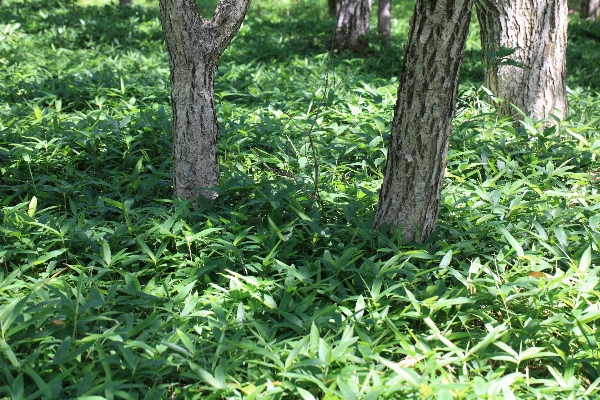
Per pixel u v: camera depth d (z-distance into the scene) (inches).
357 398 96.3
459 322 125.2
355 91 284.5
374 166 202.2
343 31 395.9
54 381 96.2
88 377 97.0
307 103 261.9
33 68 320.8
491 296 123.9
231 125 227.6
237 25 157.4
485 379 107.3
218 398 101.6
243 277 125.0
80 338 111.7
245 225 154.6
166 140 202.7
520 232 150.9
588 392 103.5
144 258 134.6
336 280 129.9
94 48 385.4
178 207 147.0
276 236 147.3
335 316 118.6
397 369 100.1
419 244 143.0
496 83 240.4
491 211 159.0
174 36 153.0
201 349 108.2
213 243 144.7
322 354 104.3
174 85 159.0
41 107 269.3
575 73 385.7
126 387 98.3
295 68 339.0
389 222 147.3
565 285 130.1
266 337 113.3
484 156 194.4
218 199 160.9
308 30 472.1
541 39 231.8
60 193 175.3
